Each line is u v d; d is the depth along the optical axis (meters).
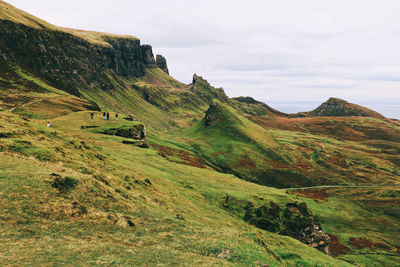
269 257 26.12
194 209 48.91
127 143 91.38
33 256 16.28
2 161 28.12
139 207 33.09
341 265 41.47
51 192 25.17
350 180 181.38
